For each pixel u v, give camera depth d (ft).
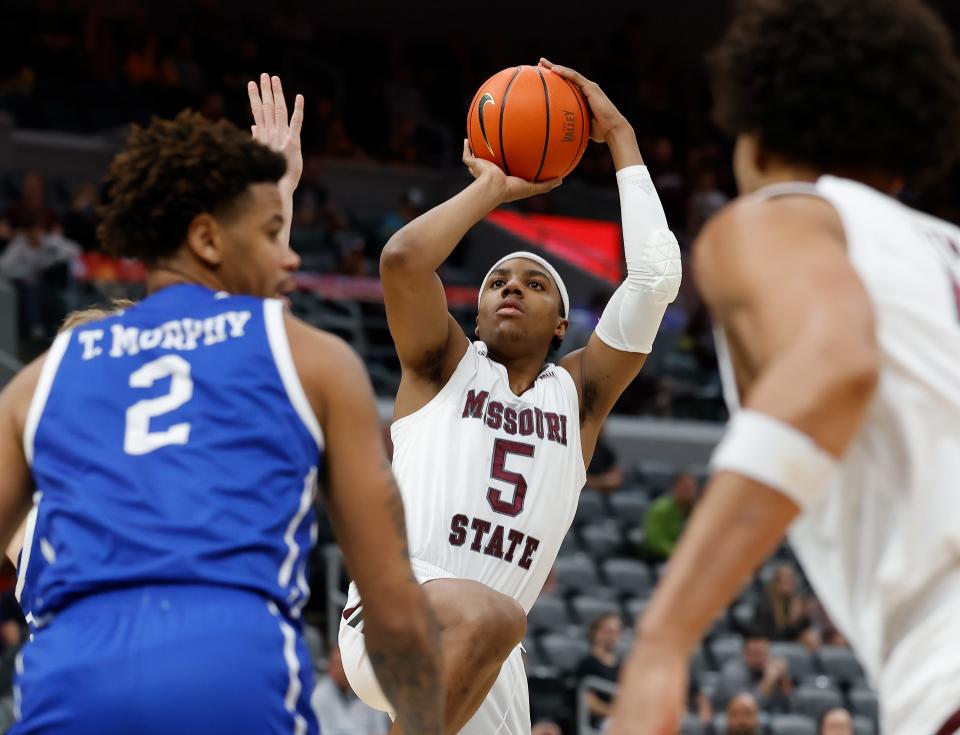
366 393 13.01
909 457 10.09
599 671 53.88
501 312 22.91
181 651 11.71
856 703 61.52
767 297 9.53
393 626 13.04
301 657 12.31
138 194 13.43
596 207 114.73
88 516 12.20
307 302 83.20
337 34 125.90
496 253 105.09
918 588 10.18
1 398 13.17
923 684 10.05
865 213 10.42
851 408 9.00
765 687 58.13
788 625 64.44
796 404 8.92
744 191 11.28
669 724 8.79
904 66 10.40
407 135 119.24
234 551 12.10
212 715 11.64
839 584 10.53
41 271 77.41
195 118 13.70
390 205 115.34
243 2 124.47
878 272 10.23
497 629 19.24
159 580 12.00
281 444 12.48
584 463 23.18
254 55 113.91
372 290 85.92
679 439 85.87
